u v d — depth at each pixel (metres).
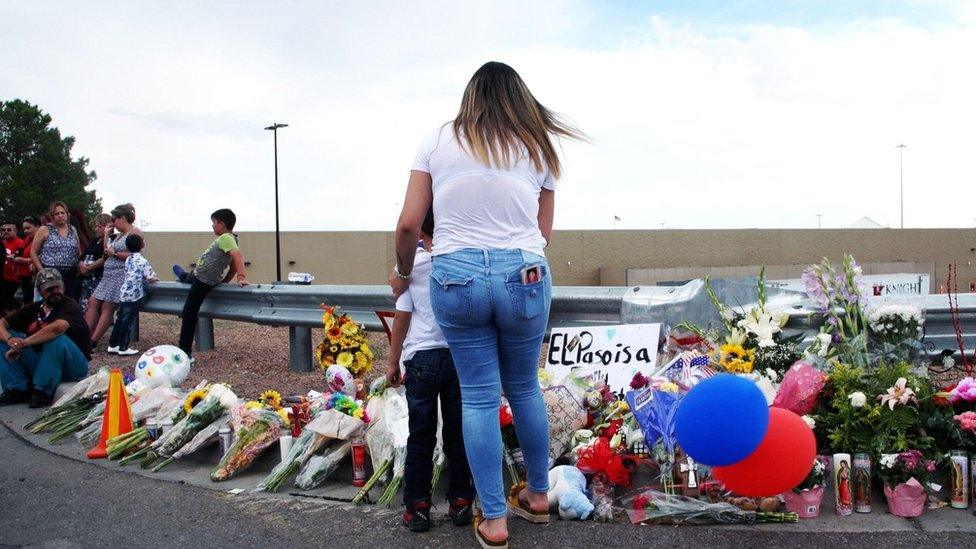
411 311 3.56
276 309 7.84
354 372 6.19
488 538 3.15
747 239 32.69
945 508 3.54
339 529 3.56
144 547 3.45
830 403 3.88
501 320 3.04
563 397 4.13
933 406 3.74
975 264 37.34
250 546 3.42
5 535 3.64
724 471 3.21
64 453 5.14
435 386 3.46
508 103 3.14
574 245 29.58
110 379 5.16
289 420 4.65
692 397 3.11
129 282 9.09
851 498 3.51
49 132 31.95
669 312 4.82
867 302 4.34
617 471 3.67
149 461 4.71
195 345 9.37
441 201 3.06
